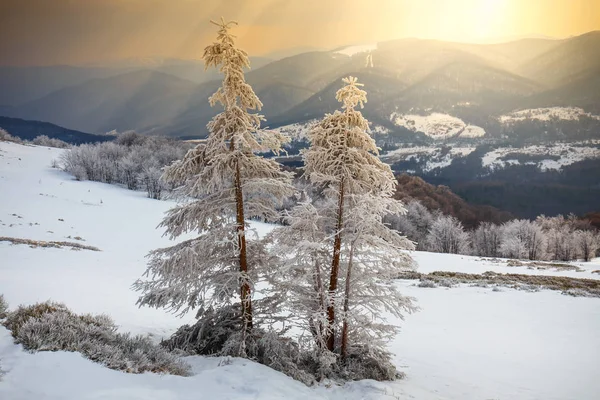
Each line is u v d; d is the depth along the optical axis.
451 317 17.97
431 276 30.11
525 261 52.72
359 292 10.07
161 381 6.90
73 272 22.47
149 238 47.28
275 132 9.51
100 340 7.95
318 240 9.96
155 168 83.31
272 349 9.30
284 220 10.08
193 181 9.30
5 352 6.32
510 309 19.59
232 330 9.70
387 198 9.55
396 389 9.19
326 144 10.10
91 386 5.93
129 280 22.23
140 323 12.86
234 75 9.19
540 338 14.79
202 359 9.04
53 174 85.56
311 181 10.13
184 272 9.12
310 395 7.91
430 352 13.02
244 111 9.59
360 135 9.66
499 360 12.27
